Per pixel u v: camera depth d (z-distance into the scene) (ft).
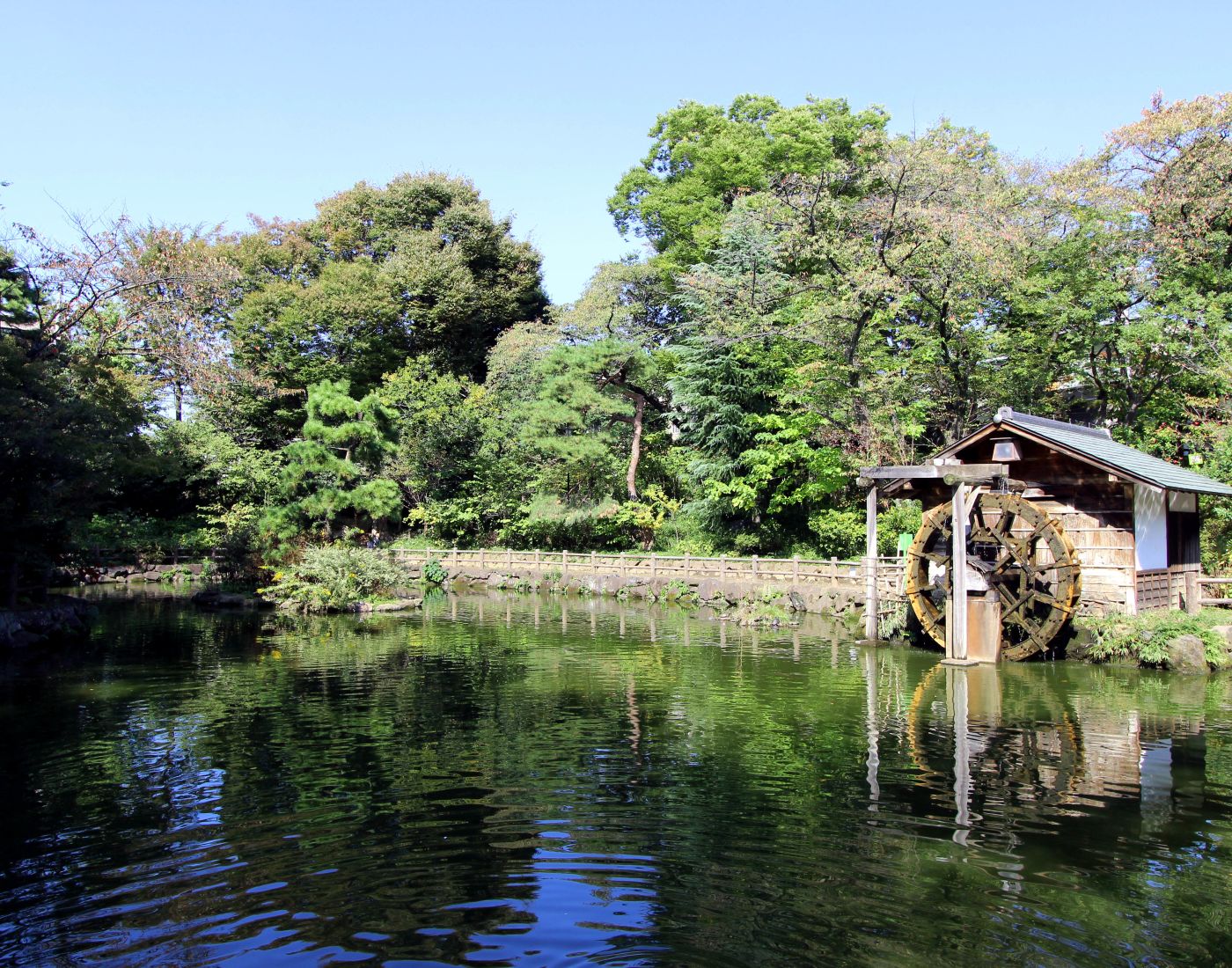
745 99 123.34
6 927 19.06
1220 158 68.74
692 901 20.13
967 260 72.08
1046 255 77.20
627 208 133.49
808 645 58.34
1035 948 18.06
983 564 52.11
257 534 91.15
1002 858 22.48
